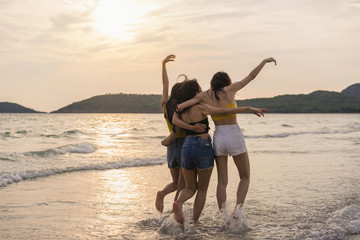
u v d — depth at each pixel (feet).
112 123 156.87
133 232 13.21
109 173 27.45
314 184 22.31
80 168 28.91
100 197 19.13
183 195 13.97
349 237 12.36
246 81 14.51
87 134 77.71
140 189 21.53
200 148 13.64
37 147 46.06
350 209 15.67
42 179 24.35
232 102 13.99
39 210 16.17
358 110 587.68
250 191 20.18
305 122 173.68
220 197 14.40
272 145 53.11
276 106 626.23
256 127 118.42
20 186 21.71
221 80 14.07
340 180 23.70
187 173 13.99
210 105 13.80
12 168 26.89
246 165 14.46
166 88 15.60
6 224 13.93
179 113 13.88
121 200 18.54
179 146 14.82
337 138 67.10
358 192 19.90
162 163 33.40
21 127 102.68
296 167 29.86
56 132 79.77
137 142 58.39
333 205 16.89
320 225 13.69
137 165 31.96
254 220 14.48
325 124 146.41
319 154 39.96
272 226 13.65
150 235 12.82
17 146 47.39
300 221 14.28
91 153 39.70
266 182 23.00
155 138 68.44
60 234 12.89
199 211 14.26
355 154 39.55
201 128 13.57
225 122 14.12
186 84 14.07
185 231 13.11
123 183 23.38
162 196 14.89
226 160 14.56
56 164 30.22
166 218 14.70
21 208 16.44
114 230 13.42
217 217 15.03
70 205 17.22
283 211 15.83
